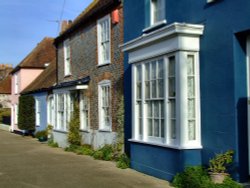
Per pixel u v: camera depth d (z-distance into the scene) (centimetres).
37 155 1573
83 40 1761
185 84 909
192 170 859
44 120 2542
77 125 1736
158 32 968
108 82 1488
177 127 914
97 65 1587
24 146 2016
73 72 1892
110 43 1473
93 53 1638
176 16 1020
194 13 944
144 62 1067
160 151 981
